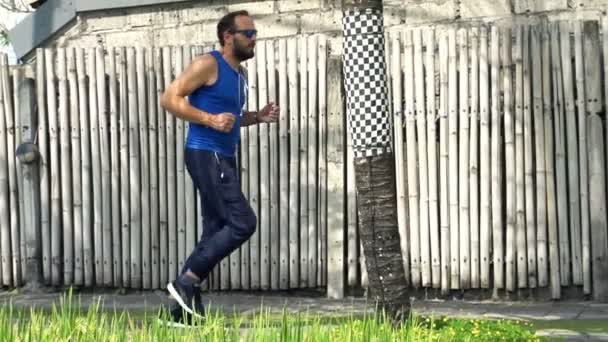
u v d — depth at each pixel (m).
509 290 13.75
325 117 14.28
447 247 13.90
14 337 7.40
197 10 15.41
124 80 14.94
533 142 13.66
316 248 14.41
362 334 7.88
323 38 14.31
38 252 15.32
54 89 15.23
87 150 15.12
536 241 13.64
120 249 15.09
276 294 14.64
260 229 14.55
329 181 14.27
